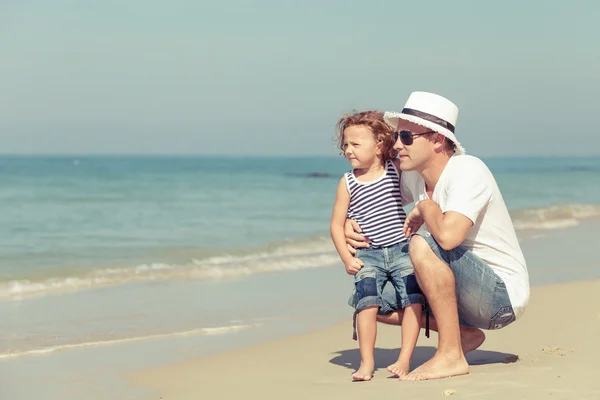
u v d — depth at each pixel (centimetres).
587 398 329
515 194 2791
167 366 492
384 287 426
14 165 8319
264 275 948
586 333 523
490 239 405
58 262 1055
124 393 424
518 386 355
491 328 416
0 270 968
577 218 1717
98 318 677
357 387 387
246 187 3512
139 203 2366
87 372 480
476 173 396
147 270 980
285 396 388
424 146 405
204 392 415
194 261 1073
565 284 763
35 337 599
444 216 390
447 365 396
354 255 433
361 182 433
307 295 797
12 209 2100
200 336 595
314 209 2109
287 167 8844
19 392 432
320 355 516
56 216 1878
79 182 3934
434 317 406
